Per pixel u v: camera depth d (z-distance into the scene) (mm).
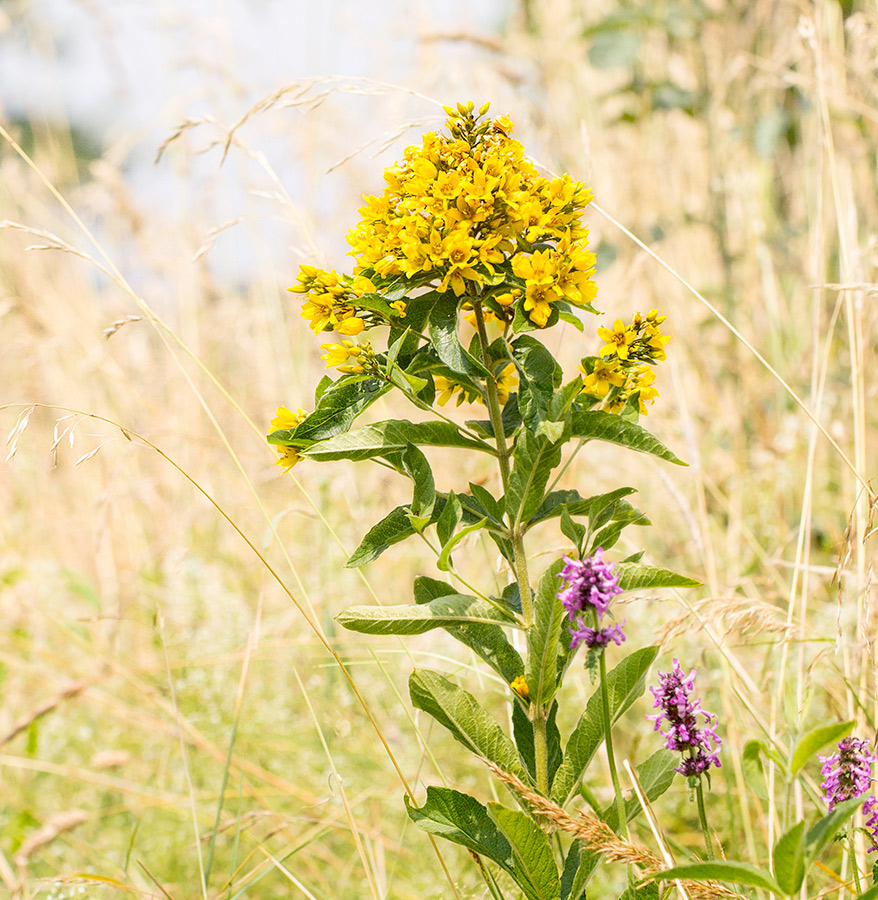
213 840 1652
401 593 2318
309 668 2027
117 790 1921
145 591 2410
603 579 1387
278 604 2248
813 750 1332
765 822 1654
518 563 1454
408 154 1431
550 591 1422
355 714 1918
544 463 1429
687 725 1422
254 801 1864
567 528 1396
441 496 1465
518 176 1409
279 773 1901
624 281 2211
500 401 1495
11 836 1885
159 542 2439
